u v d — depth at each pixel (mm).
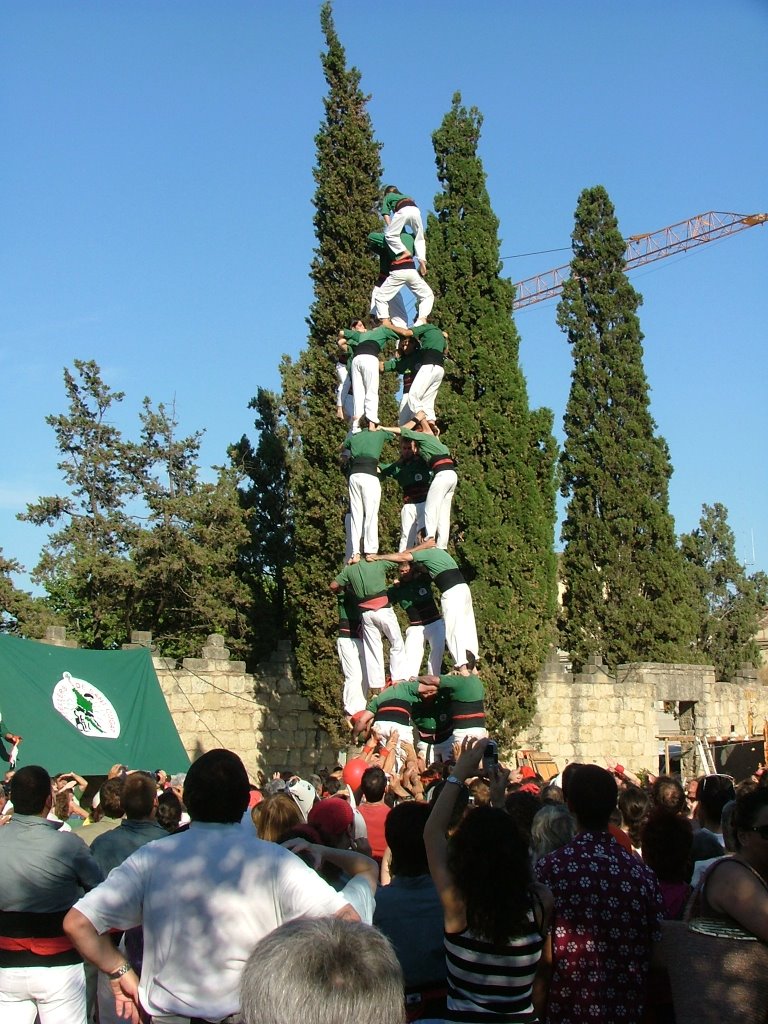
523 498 29125
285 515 34719
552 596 29406
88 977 7801
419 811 5668
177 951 4570
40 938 6426
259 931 4602
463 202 30281
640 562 38375
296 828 6105
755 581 55188
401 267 16016
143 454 38344
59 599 37531
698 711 38531
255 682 28703
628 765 35000
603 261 39938
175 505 33719
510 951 4812
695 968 4801
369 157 29500
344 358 28266
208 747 27688
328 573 27406
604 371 39219
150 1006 4574
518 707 27984
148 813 7348
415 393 15195
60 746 18844
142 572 33625
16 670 19312
